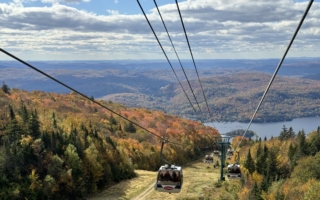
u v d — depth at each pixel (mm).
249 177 102375
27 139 73688
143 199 73250
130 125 166375
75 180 75562
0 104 119125
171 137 166750
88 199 75562
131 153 118938
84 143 90625
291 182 94000
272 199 81312
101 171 85250
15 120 78375
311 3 10688
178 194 75000
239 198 76000
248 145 173875
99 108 197000
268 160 111938
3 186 63188
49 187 68562
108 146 100250
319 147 121750
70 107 169875
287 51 13188
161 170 30375
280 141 176375
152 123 189375
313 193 74688
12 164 68250
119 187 85875
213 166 135375
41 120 91688
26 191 64500
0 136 77250
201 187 80625
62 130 92938
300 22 11602
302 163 101125
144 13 16391
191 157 166375
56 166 73188
